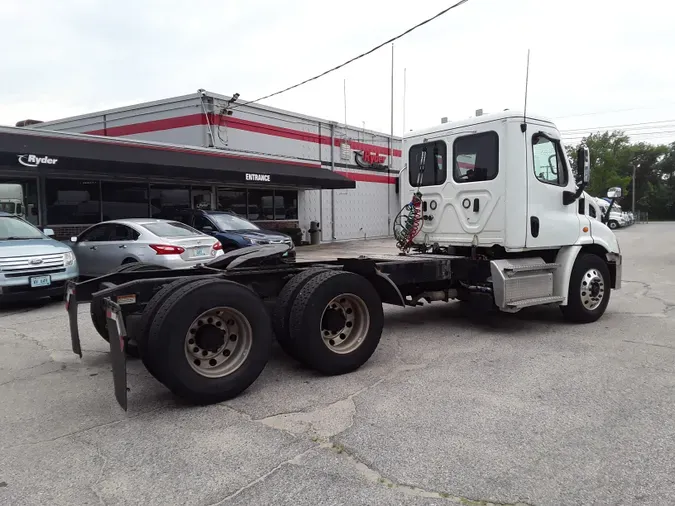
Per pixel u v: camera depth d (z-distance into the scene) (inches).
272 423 152.1
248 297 174.2
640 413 155.6
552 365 205.2
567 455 129.7
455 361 212.2
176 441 141.3
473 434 142.2
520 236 249.3
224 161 679.7
